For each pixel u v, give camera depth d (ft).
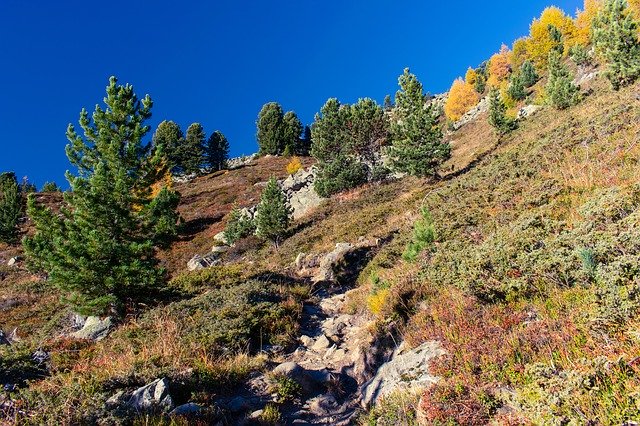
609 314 16.81
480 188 57.00
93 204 49.93
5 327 65.05
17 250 127.44
